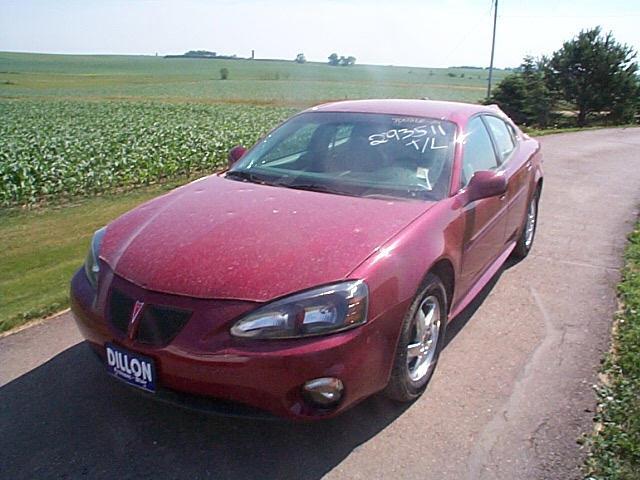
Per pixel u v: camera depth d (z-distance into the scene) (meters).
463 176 3.78
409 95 68.38
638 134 21.50
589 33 38.00
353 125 4.13
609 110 38.56
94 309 2.88
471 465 2.70
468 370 3.54
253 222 3.04
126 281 2.78
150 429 2.97
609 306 4.51
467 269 3.77
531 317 4.32
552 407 3.13
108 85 84.94
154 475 2.64
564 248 6.06
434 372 3.50
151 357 2.64
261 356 2.49
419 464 2.71
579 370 3.52
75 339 4.00
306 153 4.00
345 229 2.97
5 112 38.47
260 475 2.64
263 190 3.56
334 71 130.38
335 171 3.76
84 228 7.76
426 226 3.16
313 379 2.54
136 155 13.42
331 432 2.95
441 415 3.08
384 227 3.03
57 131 23.53
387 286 2.76
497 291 4.84
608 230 6.79
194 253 2.81
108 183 11.81
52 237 7.20
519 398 3.23
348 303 2.59
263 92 75.31
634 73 37.88
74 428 2.97
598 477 2.57
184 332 2.57
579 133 21.58
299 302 2.54
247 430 2.96
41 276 5.44
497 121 5.02
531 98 34.31
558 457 2.73
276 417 2.62
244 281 2.61
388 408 3.14
